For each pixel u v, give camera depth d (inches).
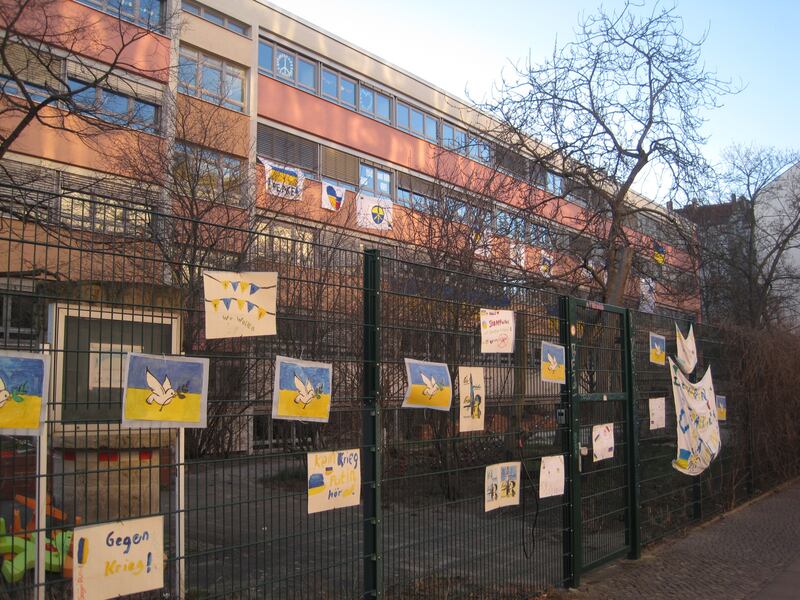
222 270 152.1
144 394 126.6
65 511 144.3
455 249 476.4
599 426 270.2
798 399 529.3
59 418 144.0
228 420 151.0
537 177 497.0
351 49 984.9
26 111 328.2
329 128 947.3
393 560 178.1
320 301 167.8
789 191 983.6
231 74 813.2
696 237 549.6
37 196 181.3
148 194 486.3
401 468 183.5
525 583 225.3
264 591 154.6
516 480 218.5
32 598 126.1
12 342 123.3
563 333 254.5
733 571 279.1
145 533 126.8
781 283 904.9
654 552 307.4
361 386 175.3
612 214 482.0
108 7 571.2
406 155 1053.2
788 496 464.1
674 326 353.4
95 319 142.7
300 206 688.4
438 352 197.5
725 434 417.4
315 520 166.1
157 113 587.5
